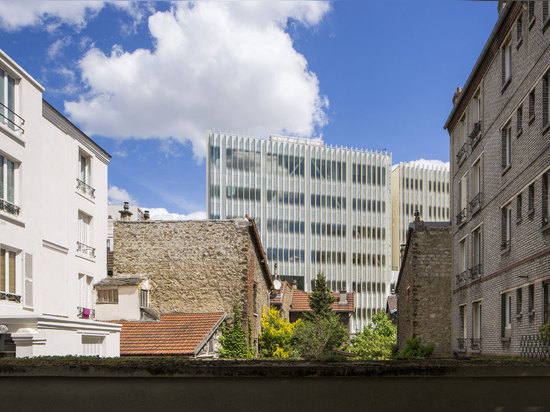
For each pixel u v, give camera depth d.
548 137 15.16
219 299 26.42
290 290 54.66
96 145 25.80
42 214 20.20
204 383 5.90
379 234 90.75
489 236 21.16
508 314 18.92
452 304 27.12
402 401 5.93
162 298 26.66
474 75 23.19
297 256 84.69
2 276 17.67
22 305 18.47
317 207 87.19
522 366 5.96
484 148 22.08
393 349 33.94
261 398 5.88
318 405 5.88
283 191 85.56
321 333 33.25
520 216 17.89
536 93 16.14
